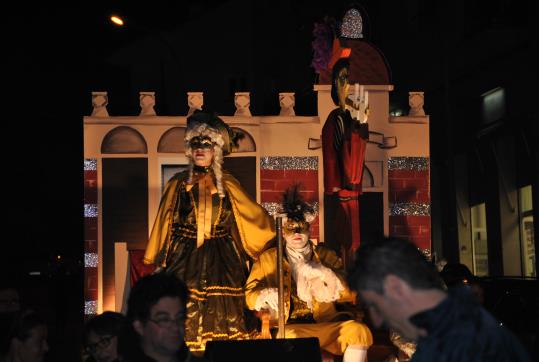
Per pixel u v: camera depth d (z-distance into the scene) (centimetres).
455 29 2744
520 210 2553
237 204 1203
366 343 1130
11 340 752
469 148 2750
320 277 1179
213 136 1198
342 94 1275
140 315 578
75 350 1767
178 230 1193
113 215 1395
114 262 1386
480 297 1198
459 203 2820
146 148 1408
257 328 1208
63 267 2398
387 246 443
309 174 1429
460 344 430
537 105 2409
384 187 1443
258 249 1219
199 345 1156
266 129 1429
